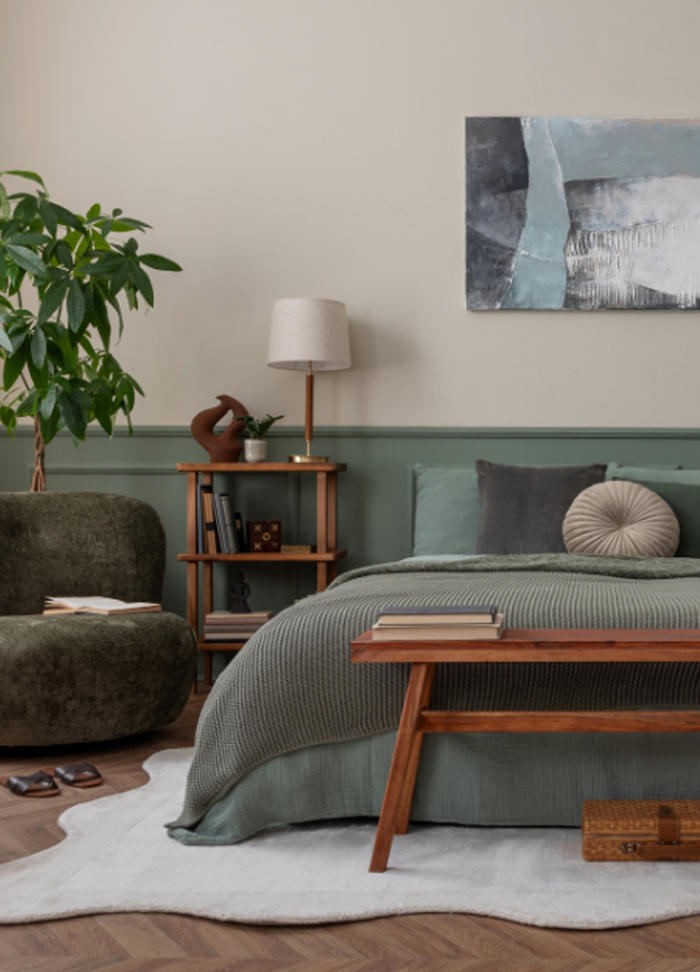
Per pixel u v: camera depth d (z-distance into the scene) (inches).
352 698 82.1
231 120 173.3
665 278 167.6
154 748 119.4
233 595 160.9
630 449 167.3
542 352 169.8
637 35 169.5
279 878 72.5
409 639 72.2
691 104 169.2
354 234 172.2
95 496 145.9
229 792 83.4
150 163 173.9
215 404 173.3
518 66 170.6
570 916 64.4
